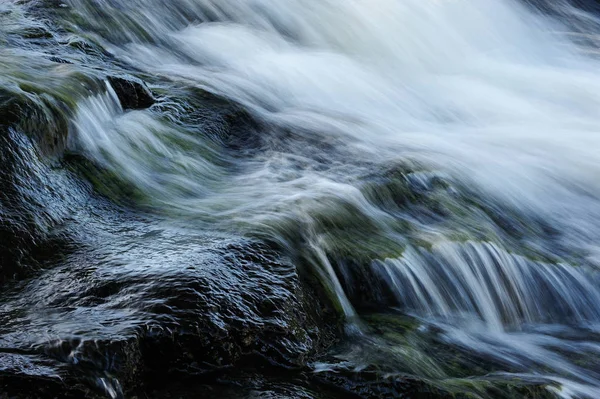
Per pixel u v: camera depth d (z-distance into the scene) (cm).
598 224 900
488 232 797
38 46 990
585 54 1655
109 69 991
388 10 1462
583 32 1762
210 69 1144
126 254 609
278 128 960
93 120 797
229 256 609
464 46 1532
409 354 598
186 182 784
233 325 546
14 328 507
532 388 565
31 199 644
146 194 738
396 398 533
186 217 692
